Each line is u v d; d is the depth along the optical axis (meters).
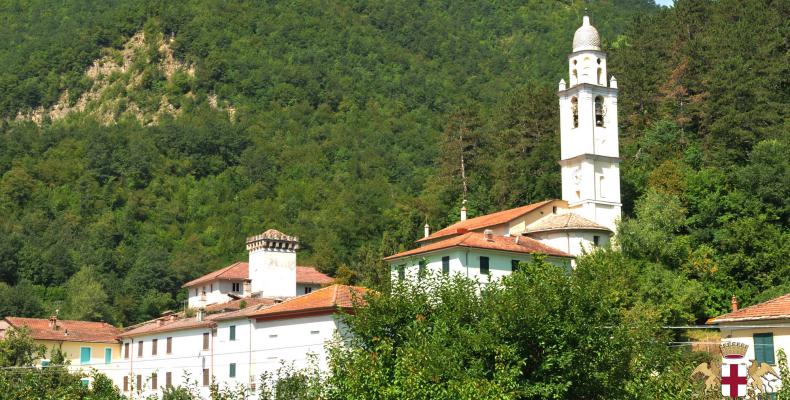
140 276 149.88
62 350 99.31
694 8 135.75
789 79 115.19
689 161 107.06
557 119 124.69
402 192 186.25
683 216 93.00
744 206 94.50
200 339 86.62
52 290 146.88
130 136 198.88
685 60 120.38
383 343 42.25
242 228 175.00
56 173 184.25
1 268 145.75
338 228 157.50
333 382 42.91
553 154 114.38
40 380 47.81
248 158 198.25
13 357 78.25
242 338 80.81
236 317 81.50
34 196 178.12
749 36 119.50
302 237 165.12
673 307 76.62
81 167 186.88
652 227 88.81
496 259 83.56
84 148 193.12
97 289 138.00
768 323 55.69
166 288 151.12
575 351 40.97
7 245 148.62
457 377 39.62
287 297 95.00
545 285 42.34
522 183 116.50
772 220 93.31
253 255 100.56
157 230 174.12
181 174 192.00
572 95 97.94
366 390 40.75
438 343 41.19
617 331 42.81
